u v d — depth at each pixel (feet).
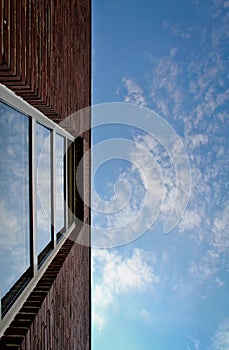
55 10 11.03
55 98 10.92
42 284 10.38
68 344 13.37
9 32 6.89
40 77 9.11
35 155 10.12
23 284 9.16
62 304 12.10
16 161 8.52
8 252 7.98
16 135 8.55
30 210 9.71
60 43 11.84
